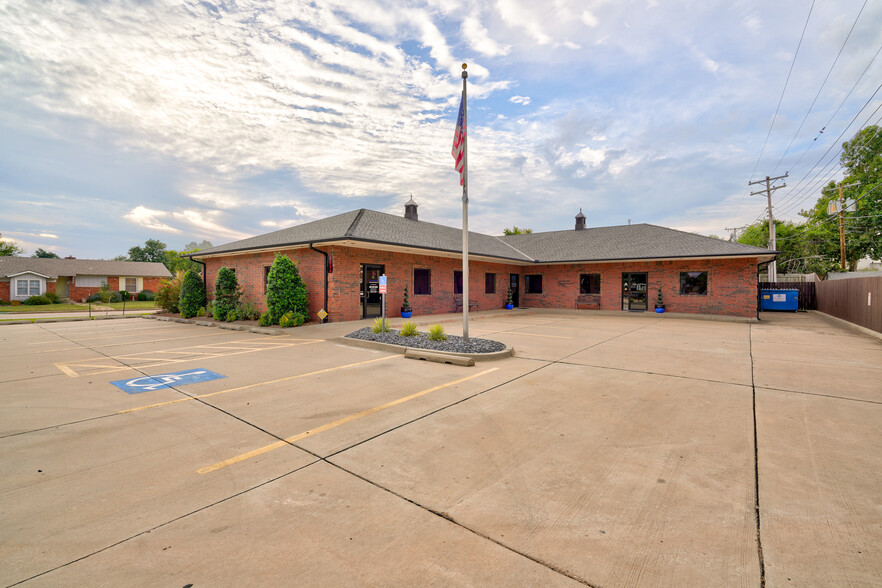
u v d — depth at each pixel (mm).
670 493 3117
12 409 5203
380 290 10852
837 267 36000
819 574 2232
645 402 5418
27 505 2939
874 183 33812
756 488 3189
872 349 9523
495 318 18172
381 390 6051
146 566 2295
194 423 4680
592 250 22531
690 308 19312
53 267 39375
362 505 2949
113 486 3225
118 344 10703
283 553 2420
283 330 12523
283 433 4363
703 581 2182
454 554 2414
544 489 3182
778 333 12648
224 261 18688
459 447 3984
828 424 4570
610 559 2367
